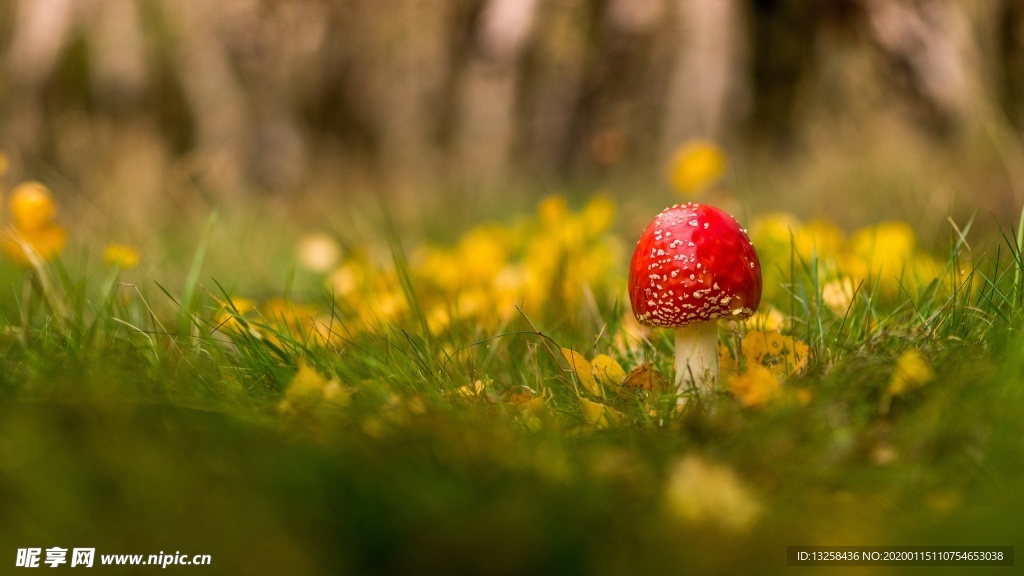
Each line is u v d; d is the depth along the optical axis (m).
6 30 2.85
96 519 0.98
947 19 2.11
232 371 1.15
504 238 1.85
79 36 2.80
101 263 1.66
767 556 0.97
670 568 0.96
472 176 2.77
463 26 2.90
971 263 1.22
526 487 0.99
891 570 0.96
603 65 2.59
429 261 1.57
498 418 1.08
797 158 2.27
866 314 1.17
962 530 0.97
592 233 1.53
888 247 1.34
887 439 1.04
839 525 0.98
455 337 1.26
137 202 2.45
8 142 2.71
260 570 0.96
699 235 1.10
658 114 2.49
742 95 2.39
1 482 0.99
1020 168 1.78
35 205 1.36
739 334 1.18
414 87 2.93
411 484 0.99
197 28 2.88
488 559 0.96
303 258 1.90
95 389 1.05
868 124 2.14
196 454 1.00
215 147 2.80
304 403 1.06
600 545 0.96
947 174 1.85
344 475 0.99
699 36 2.42
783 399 1.06
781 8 2.41
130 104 2.78
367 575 0.96
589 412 1.10
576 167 2.68
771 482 1.01
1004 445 1.01
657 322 1.12
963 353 1.09
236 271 1.80
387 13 2.96
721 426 1.05
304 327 1.29
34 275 1.30
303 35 2.95
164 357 1.14
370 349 1.18
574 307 1.37
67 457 1.00
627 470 1.02
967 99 1.99
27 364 1.15
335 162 2.92
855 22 2.27
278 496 0.98
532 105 2.72
